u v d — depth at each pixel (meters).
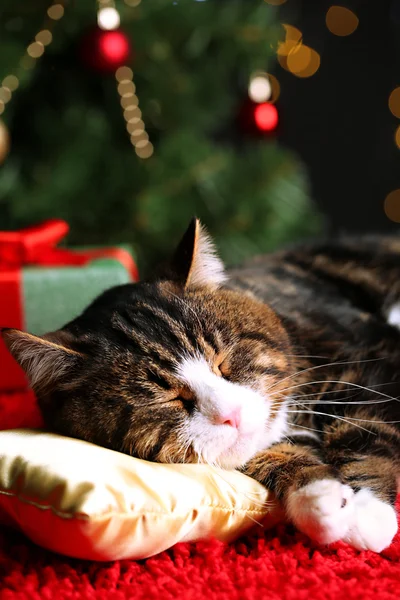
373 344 0.66
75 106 1.10
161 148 1.11
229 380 0.58
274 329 0.62
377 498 0.56
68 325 0.63
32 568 0.52
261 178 1.17
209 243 0.65
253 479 0.57
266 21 1.14
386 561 0.53
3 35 1.02
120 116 1.11
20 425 0.66
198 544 0.54
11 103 1.06
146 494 0.50
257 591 0.49
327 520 0.54
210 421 0.56
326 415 0.61
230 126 1.39
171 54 1.10
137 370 0.56
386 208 1.67
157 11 1.05
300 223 1.27
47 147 1.11
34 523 0.50
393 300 0.77
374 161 1.75
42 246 0.91
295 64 1.50
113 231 1.16
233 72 1.25
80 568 0.52
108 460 0.52
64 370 0.58
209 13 1.09
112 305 0.62
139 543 0.50
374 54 1.68
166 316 0.60
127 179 1.10
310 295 0.71
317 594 0.49
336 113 1.72
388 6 1.64
